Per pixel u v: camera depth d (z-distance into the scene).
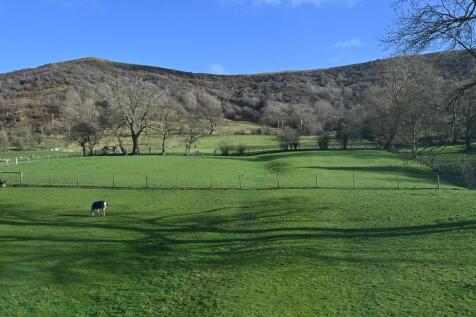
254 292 16.41
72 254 22.86
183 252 22.86
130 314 15.48
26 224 30.06
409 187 41.19
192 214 32.59
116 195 41.34
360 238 23.44
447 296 15.12
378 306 14.62
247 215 31.31
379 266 18.64
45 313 15.84
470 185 43.12
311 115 152.00
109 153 98.44
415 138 53.72
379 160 72.25
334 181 47.19
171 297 16.80
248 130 160.00
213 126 153.25
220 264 20.48
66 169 63.03
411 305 14.56
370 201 33.53
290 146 104.38
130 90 95.62
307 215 29.94
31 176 54.75
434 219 26.34
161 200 38.53
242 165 69.12
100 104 166.38
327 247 21.98
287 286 16.83
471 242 21.30
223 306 15.31
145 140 131.25
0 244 24.69
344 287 16.45
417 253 20.11
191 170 61.22
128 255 22.62
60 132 147.12
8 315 15.70
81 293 17.70
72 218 32.12
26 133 129.00
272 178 51.31
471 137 68.56
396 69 69.00
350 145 106.56
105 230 28.22
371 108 86.31
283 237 24.45
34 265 21.09
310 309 14.66
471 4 22.20
